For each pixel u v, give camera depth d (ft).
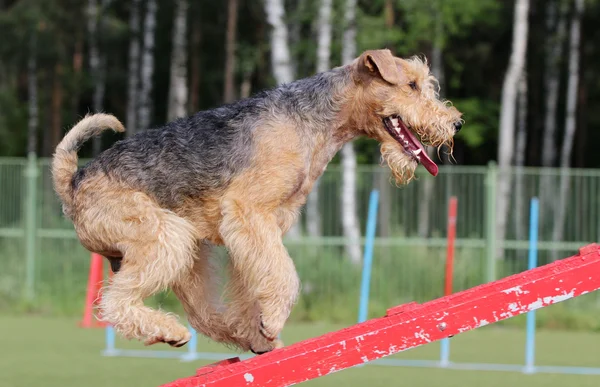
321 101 18.61
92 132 19.33
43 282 51.78
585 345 40.34
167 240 17.49
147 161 18.10
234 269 19.19
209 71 94.53
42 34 81.66
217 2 89.35
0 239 52.19
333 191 50.75
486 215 48.96
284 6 74.13
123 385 29.40
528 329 32.78
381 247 49.65
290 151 17.95
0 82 89.66
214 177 17.88
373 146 75.92
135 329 17.35
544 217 49.57
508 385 29.84
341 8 63.05
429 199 49.75
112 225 17.80
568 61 87.71
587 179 49.29
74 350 37.14
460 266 48.78
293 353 16.79
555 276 17.01
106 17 86.22
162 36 94.48
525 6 68.59
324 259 49.55
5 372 31.81
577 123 94.07
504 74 93.86
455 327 16.92
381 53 18.49
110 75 92.32
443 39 73.20
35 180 51.96
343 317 47.83
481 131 84.79
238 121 18.13
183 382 16.80
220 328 19.38
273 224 17.71
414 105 18.45
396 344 16.87
